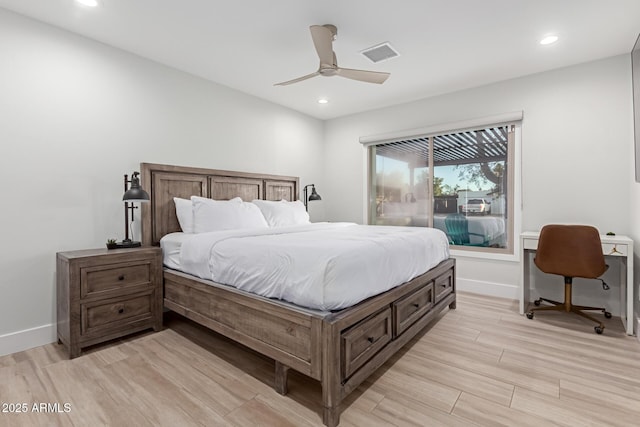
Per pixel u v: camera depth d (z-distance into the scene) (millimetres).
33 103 2230
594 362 1987
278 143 4160
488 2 2041
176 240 2590
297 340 1600
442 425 1442
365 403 1611
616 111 2779
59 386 1757
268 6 2088
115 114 2650
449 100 3695
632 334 2383
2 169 2111
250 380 1834
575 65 2953
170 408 1569
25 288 2211
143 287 2453
